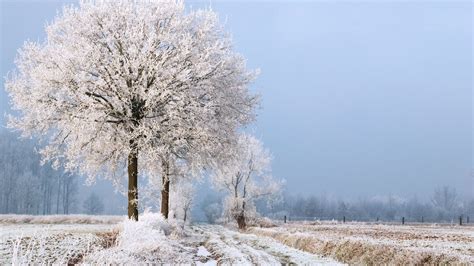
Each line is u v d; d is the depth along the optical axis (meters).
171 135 24.81
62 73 23.53
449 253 14.26
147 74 24.05
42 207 141.75
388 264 14.85
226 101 27.66
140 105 24.61
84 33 25.08
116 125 24.98
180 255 17.73
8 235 21.59
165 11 26.30
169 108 24.08
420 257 14.15
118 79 23.59
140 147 24.11
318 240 21.98
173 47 25.95
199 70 25.23
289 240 26.16
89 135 24.70
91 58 23.88
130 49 23.55
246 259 17.50
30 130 24.92
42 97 24.05
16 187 122.00
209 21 27.44
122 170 28.25
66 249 16.11
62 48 24.38
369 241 18.75
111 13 25.48
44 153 25.61
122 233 17.72
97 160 26.39
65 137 25.84
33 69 24.20
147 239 16.61
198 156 26.81
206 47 26.53
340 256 18.06
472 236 27.69
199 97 26.78
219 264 16.78
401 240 21.88
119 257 12.81
